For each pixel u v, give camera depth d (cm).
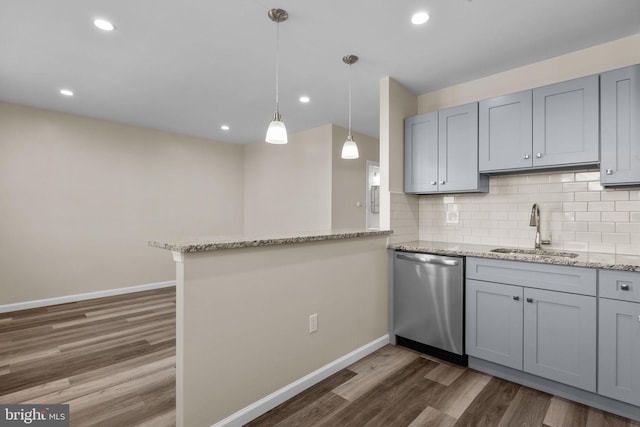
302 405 191
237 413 171
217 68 270
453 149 267
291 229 496
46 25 207
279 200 516
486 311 223
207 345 158
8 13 194
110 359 252
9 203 366
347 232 246
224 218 554
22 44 232
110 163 435
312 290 213
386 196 281
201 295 156
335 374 226
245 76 285
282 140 212
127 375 228
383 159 284
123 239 447
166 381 220
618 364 175
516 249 248
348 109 376
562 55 242
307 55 246
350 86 306
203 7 189
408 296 264
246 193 576
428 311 251
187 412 151
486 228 278
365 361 246
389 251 278
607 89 198
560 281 193
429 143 281
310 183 468
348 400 196
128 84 306
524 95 231
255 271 179
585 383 185
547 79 249
